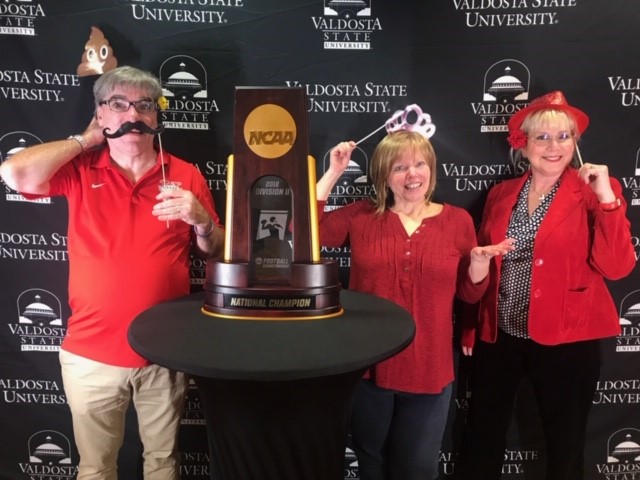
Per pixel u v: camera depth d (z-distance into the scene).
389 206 1.80
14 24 1.88
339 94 1.95
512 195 1.80
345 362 1.01
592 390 1.79
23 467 2.12
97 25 1.89
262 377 0.97
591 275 1.77
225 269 1.26
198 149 1.98
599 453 2.14
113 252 1.58
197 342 1.10
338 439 1.25
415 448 1.71
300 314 1.25
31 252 2.01
